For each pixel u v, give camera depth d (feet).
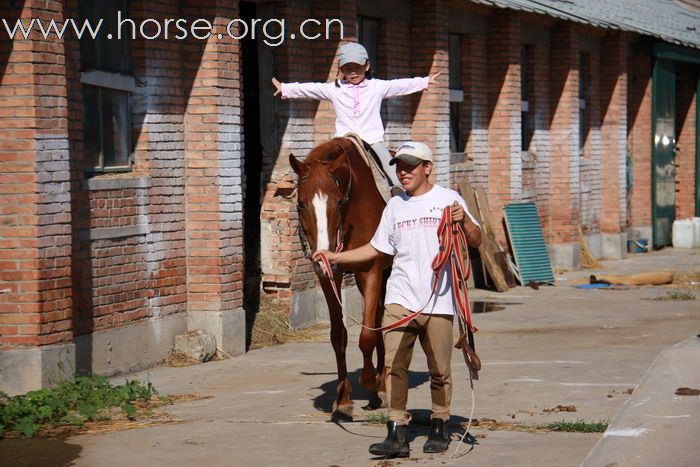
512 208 81.00
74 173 41.81
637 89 111.65
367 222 33.71
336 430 33.24
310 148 57.98
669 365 34.76
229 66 49.49
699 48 111.34
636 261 101.40
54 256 39.19
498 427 32.55
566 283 82.38
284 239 56.49
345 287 59.93
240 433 33.01
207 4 48.57
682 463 25.11
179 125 48.73
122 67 45.78
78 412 36.35
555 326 58.85
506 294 75.10
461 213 28.66
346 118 36.65
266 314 55.57
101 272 43.57
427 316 28.78
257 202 57.26
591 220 101.19
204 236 49.08
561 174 91.81
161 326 47.32
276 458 29.53
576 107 92.63
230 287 49.70
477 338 54.44
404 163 28.86
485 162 80.48
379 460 28.86
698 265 97.19
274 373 44.86
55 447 31.73
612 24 93.61
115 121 45.34
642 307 67.00
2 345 38.63
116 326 44.55
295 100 56.59
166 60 47.73
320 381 42.70
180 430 33.71
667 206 117.39
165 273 47.75
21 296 38.47
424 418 34.01
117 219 44.62
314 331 56.75
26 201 38.32
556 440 30.50
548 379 40.93
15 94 38.17
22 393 38.45
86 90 43.29
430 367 29.17
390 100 66.08
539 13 77.71
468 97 77.92
